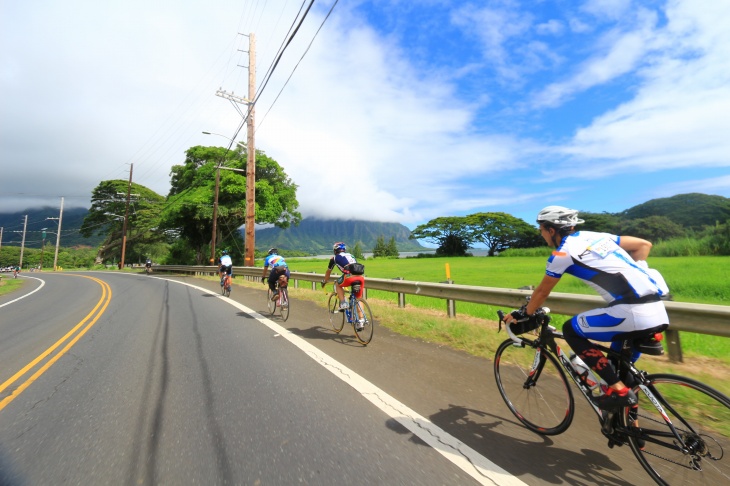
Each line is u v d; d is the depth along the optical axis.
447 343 6.05
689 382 2.26
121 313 10.59
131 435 3.19
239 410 3.64
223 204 39.19
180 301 12.87
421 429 3.14
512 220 94.00
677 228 66.25
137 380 4.66
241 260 45.62
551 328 2.97
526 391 3.23
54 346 6.73
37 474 2.62
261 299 12.84
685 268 17.70
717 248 30.36
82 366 5.38
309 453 2.81
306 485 2.40
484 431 3.10
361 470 2.56
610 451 2.76
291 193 45.59
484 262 40.59
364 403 3.72
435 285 8.24
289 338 6.68
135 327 8.30
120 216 61.50
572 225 2.64
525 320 2.98
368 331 6.07
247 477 2.52
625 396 2.36
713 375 4.21
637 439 2.41
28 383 4.68
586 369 2.66
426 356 5.35
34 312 12.04
